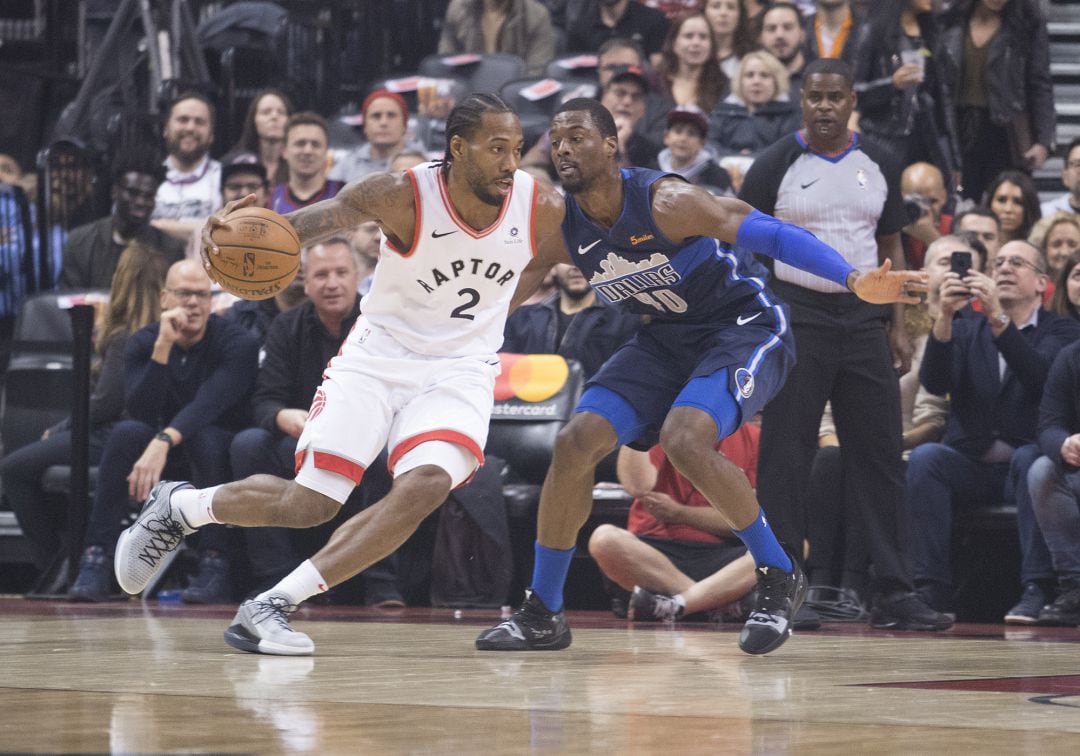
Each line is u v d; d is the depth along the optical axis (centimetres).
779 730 369
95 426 1276
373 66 1978
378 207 621
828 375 934
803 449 931
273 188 1563
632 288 680
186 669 550
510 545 1127
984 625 1020
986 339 1094
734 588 977
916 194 1277
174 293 1187
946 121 1452
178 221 1495
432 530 1173
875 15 1488
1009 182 1351
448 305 643
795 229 626
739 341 675
